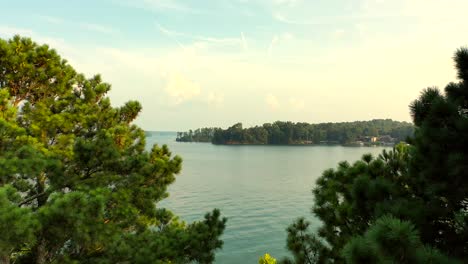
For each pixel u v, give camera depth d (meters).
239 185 84.75
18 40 9.05
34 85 9.07
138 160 8.62
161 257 7.88
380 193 4.64
